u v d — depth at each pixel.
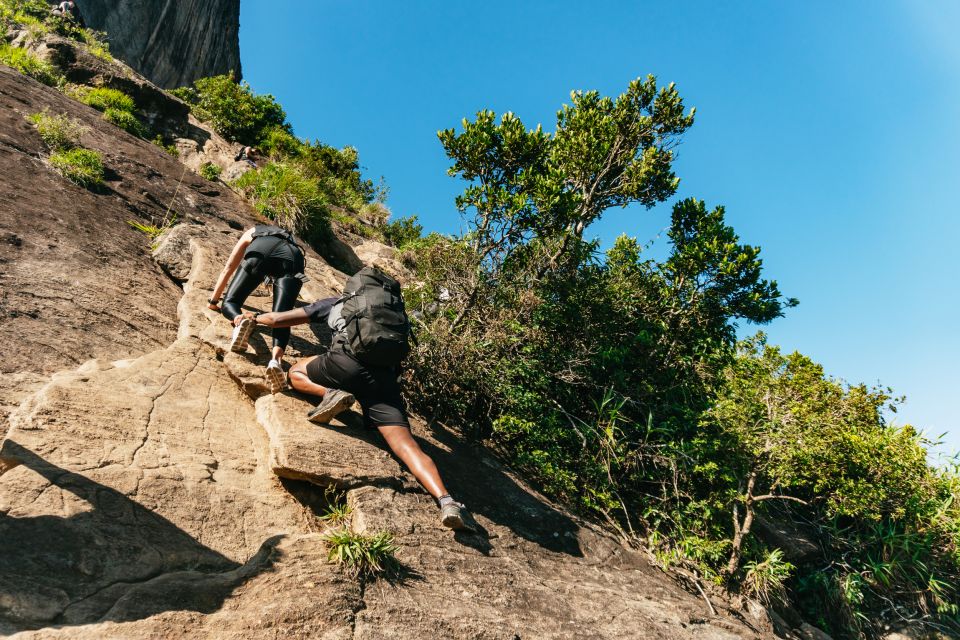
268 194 10.70
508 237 7.40
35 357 3.97
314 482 3.70
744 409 7.19
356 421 4.59
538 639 3.38
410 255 12.78
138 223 6.73
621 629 3.95
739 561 6.63
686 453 6.76
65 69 12.69
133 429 3.41
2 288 4.41
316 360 4.21
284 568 2.91
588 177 8.38
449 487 4.73
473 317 6.98
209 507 3.20
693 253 7.64
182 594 2.55
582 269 7.96
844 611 7.53
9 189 5.73
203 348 4.70
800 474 7.07
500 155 7.65
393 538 3.50
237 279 4.88
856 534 8.17
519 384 6.95
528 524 4.95
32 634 2.09
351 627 2.74
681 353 7.97
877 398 7.37
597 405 7.04
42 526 2.54
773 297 7.76
